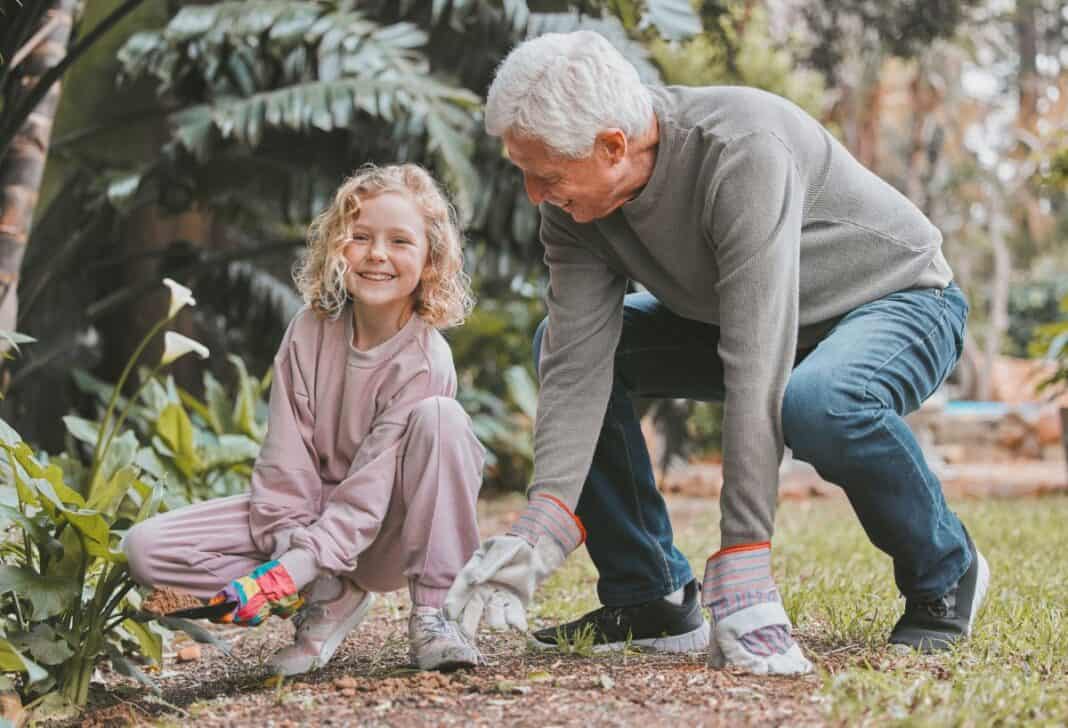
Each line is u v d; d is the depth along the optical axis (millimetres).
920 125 20250
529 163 2338
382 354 2607
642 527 2828
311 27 5660
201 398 7227
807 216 2514
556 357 2627
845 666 2391
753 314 2307
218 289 7270
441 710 2209
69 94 6074
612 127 2305
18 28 4094
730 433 2322
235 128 5539
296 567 2391
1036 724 1931
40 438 6523
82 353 7051
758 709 2080
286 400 2602
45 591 2395
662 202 2422
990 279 27859
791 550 5047
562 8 5176
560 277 2668
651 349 2883
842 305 2561
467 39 6535
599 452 2826
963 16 12555
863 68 15531
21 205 4203
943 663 2408
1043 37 25484
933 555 2518
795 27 13594
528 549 2354
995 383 18797
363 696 2348
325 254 2611
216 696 2529
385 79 5703
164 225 7203
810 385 2385
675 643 2832
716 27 8688
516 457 9883
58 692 2482
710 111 2395
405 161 6242
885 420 2389
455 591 2291
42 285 6043
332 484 2631
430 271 2650
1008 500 8844
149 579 2398
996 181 23219
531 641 2883
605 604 2906
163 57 5613
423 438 2541
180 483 4160
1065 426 8188
